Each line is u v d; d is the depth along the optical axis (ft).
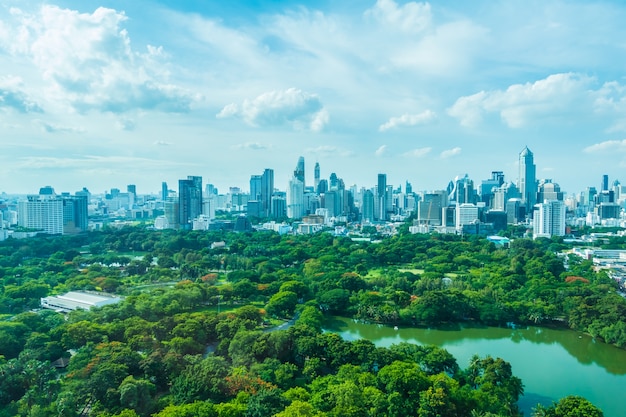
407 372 481.05
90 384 461.78
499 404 456.04
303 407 404.57
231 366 541.34
